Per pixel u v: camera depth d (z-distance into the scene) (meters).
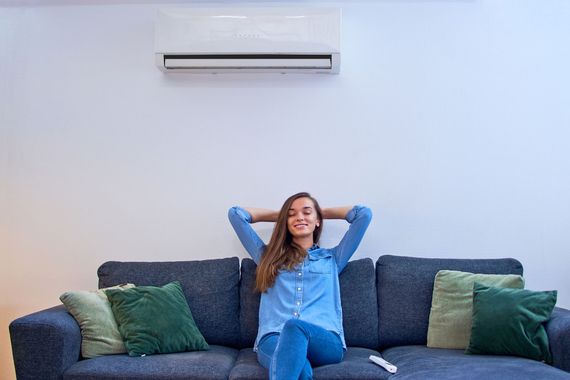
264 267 2.51
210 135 3.04
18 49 3.12
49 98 3.09
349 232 2.64
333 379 1.97
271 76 3.06
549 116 3.00
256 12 2.89
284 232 2.60
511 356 2.18
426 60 3.05
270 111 3.05
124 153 3.05
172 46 2.88
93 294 2.38
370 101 3.04
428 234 2.96
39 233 3.01
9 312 2.97
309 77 3.06
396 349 2.45
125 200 3.02
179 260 2.98
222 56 2.92
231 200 3.01
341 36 3.04
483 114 3.01
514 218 2.96
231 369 2.13
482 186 2.98
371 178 2.99
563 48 3.03
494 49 3.04
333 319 2.39
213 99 3.06
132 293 2.40
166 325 2.33
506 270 2.64
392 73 3.05
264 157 3.02
